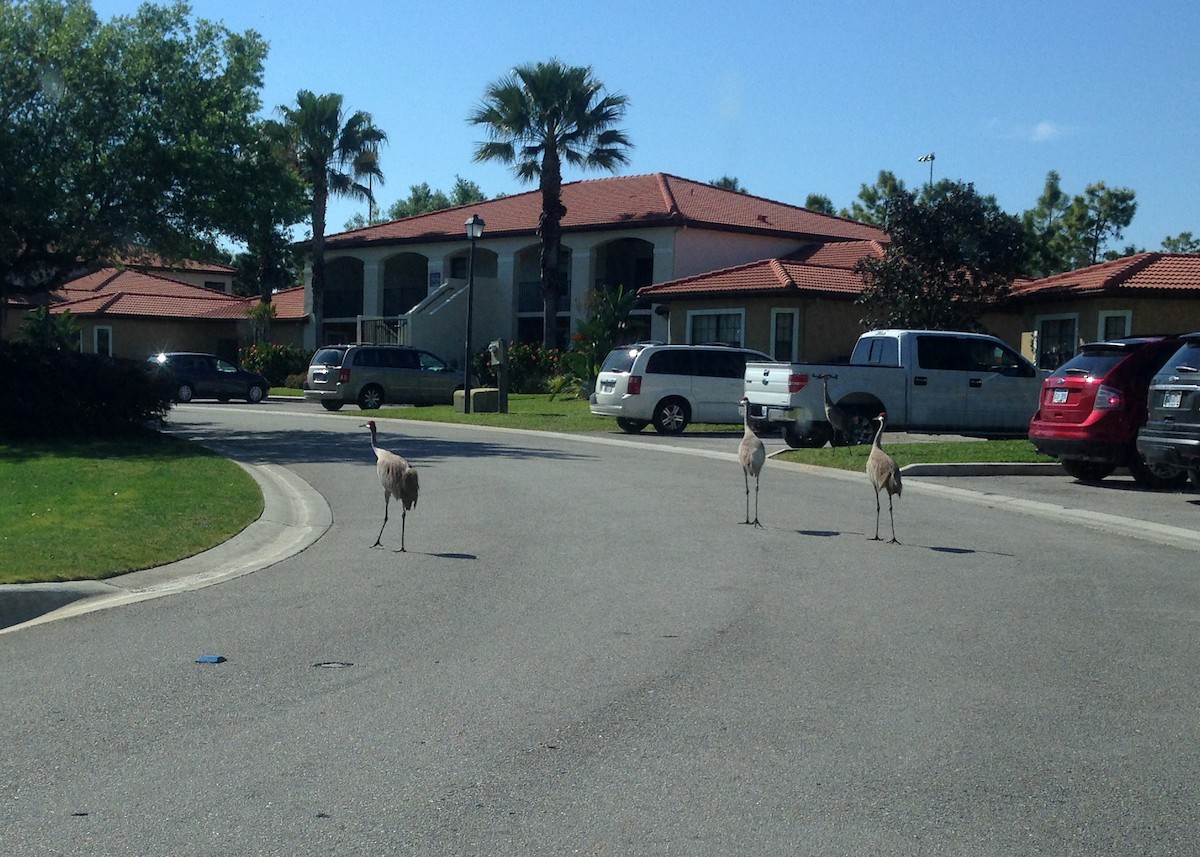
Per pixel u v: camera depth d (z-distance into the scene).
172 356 38.66
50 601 9.19
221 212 23.20
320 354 34.84
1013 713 6.22
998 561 10.67
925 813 4.90
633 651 7.46
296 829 4.74
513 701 6.43
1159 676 6.93
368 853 4.52
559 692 6.59
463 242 46.66
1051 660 7.27
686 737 5.83
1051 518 13.51
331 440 23.08
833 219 47.00
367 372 34.31
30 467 16.31
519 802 5.02
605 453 20.75
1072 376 16.03
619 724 6.04
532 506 14.11
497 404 30.81
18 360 20.64
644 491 15.48
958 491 15.66
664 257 40.38
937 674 6.95
